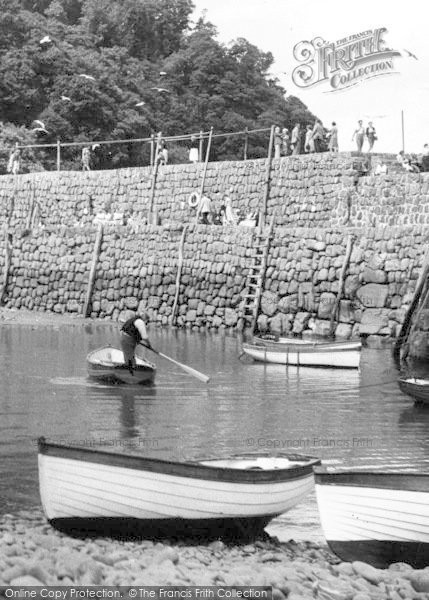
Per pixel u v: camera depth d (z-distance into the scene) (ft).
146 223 192.03
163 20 373.20
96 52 330.34
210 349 150.30
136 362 115.65
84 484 55.42
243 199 184.85
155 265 183.21
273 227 170.09
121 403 103.09
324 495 54.80
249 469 57.41
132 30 370.12
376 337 156.46
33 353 140.67
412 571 53.52
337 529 54.65
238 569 51.03
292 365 135.64
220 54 347.97
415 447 84.64
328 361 133.69
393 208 162.09
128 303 186.39
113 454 55.31
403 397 111.04
